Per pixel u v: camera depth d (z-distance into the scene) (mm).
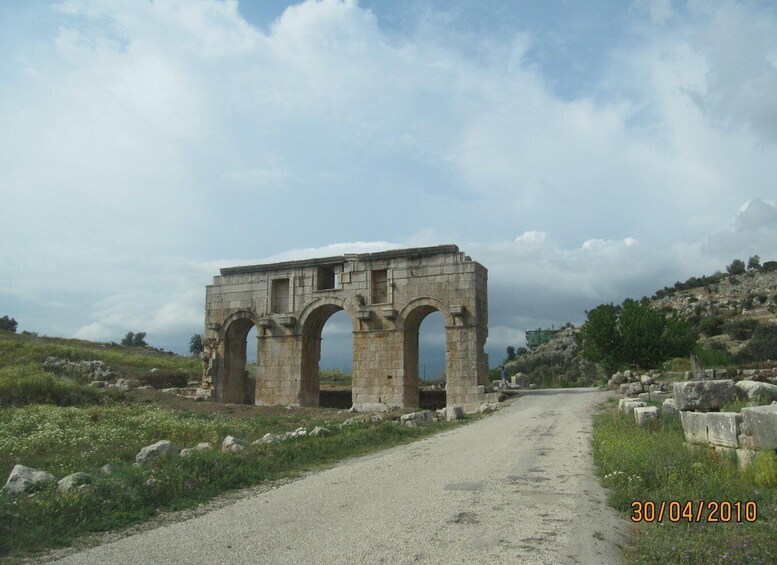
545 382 73875
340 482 13742
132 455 17000
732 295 116438
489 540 8914
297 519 10430
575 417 26250
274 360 41906
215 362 43469
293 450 17156
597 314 49656
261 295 43031
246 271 43781
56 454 17094
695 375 33188
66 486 11344
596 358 49719
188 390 45375
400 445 20188
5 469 14797
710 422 12719
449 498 11672
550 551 8375
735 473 11062
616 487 11688
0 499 10453
